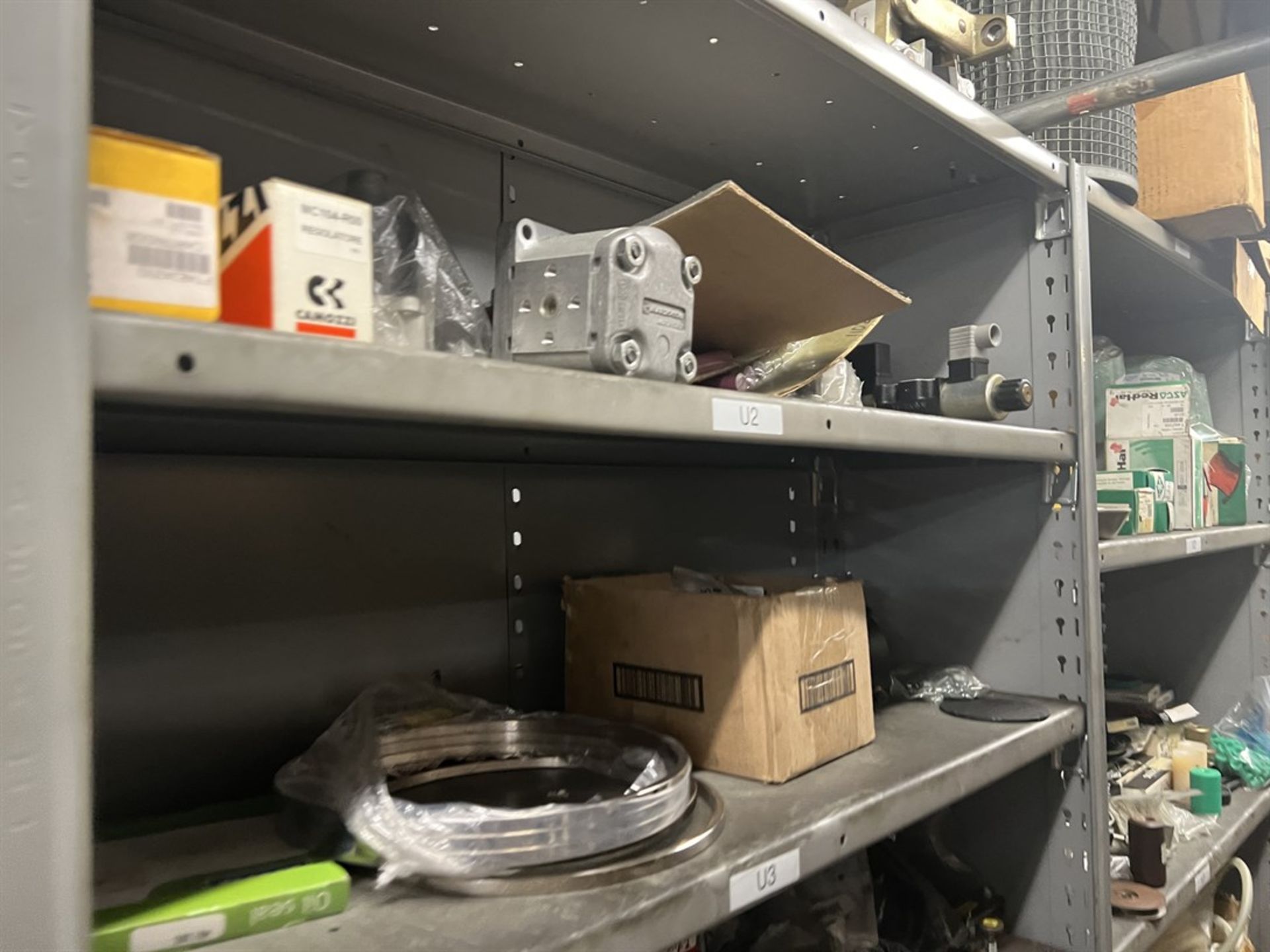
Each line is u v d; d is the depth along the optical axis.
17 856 0.36
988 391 1.07
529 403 0.54
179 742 0.78
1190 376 1.92
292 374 0.43
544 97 0.97
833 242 1.44
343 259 0.54
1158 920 1.34
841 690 0.95
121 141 0.43
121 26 0.76
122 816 0.75
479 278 1.02
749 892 0.67
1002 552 1.28
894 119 1.02
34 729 0.36
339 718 0.82
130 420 0.55
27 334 0.36
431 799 0.75
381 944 0.55
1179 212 1.49
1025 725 1.08
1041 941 1.25
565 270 0.64
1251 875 1.91
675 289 0.65
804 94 0.96
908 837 1.30
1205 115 1.47
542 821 0.63
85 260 0.38
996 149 1.07
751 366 0.92
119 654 0.75
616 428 0.59
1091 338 1.23
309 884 0.58
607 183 1.17
